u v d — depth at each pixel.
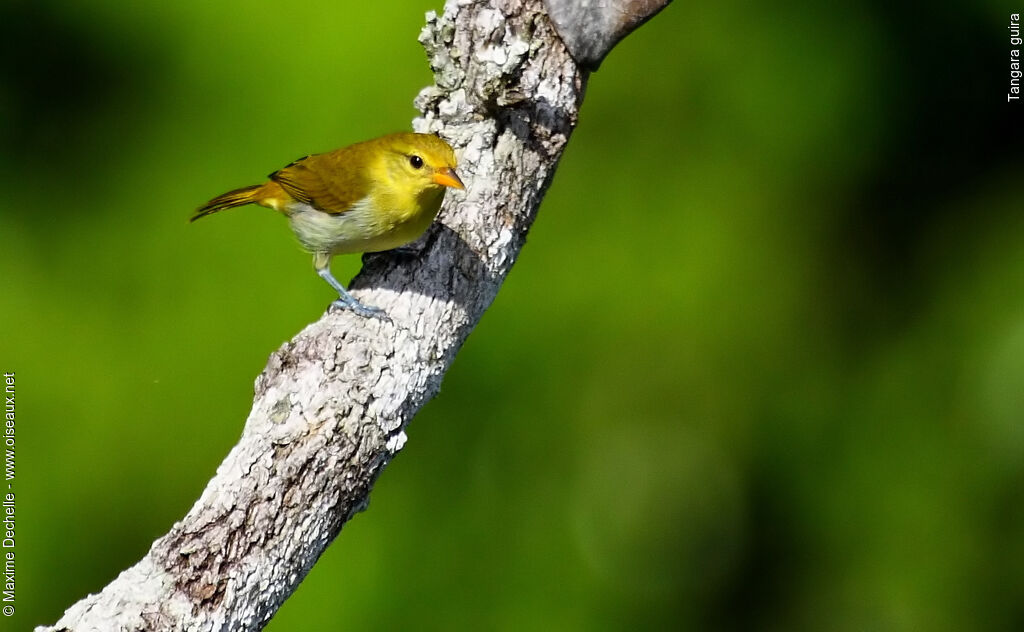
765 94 13.23
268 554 5.95
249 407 12.05
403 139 7.39
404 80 12.16
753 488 13.84
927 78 13.89
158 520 12.28
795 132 13.32
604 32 7.26
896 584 13.85
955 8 13.59
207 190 12.37
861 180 13.85
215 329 12.17
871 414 14.02
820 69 13.36
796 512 14.00
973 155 14.26
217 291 12.21
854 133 13.55
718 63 13.12
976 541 13.72
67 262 12.45
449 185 7.20
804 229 13.59
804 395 13.88
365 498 6.38
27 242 12.48
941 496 13.79
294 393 6.29
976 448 13.75
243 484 5.98
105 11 12.53
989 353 13.81
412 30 12.15
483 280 7.26
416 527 12.46
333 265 12.04
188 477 12.18
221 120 12.43
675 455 13.42
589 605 12.95
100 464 12.21
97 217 12.52
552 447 12.87
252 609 5.90
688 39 13.09
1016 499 13.63
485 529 12.66
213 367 12.15
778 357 13.59
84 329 12.28
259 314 12.12
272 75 12.38
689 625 13.77
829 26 13.38
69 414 12.23
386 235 7.47
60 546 12.21
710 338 13.19
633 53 13.03
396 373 6.53
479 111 7.61
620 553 13.09
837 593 13.98
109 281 12.35
